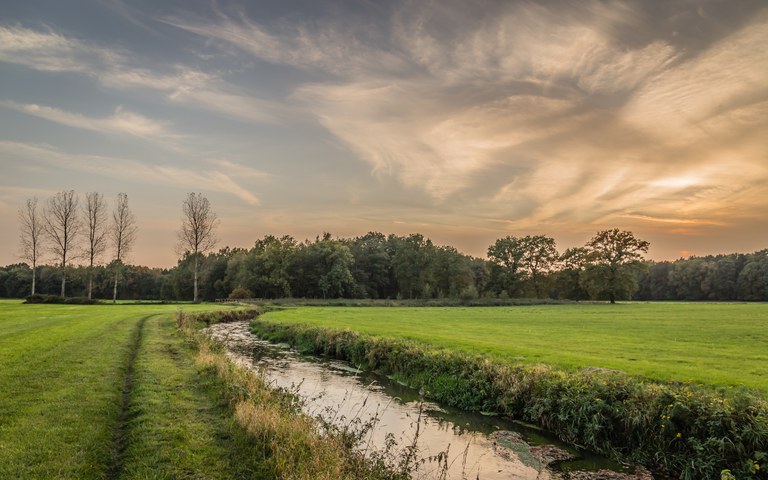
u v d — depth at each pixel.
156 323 35.38
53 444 9.38
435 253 117.62
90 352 19.81
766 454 9.73
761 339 29.17
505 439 13.61
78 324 31.08
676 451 11.35
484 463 11.79
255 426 10.70
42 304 62.56
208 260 120.88
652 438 11.90
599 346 25.25
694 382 14.72
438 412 16.50
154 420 11.30
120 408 12.50
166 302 77.19
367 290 116.12
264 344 33.47
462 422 15.34
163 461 9.03
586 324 41.72
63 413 11.27
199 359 19.12
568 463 11.93
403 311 65.06
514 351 21.88
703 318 49.81
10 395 12.52
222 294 110.75
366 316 51.81
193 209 84.50
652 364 18.45
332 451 9.73
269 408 11.84
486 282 122.88
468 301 94.62
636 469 11.53
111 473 8.65
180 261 115.88
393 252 134.88
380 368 23.64
